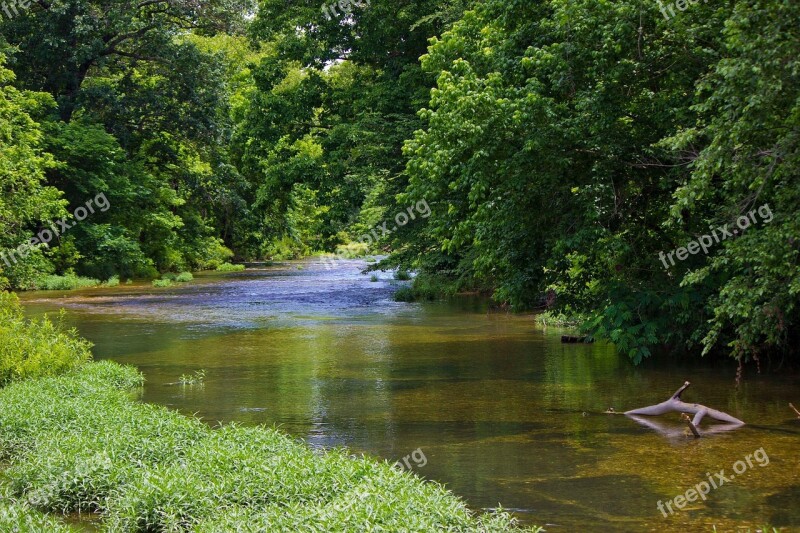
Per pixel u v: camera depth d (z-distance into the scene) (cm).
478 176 1424
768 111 874
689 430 1043
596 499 779
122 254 4188
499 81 1443
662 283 1550
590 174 1468
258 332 2130
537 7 1512
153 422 999
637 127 1447
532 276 1545
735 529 695
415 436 1031
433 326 2227
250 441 919
